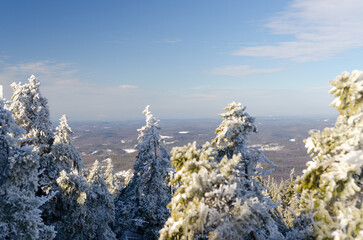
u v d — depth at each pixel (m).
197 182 7.54
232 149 11.92
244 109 11.99
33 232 12.04
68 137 22.84
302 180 7.13
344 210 6.40
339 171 6.33
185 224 7.27
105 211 21.77
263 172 11.61
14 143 12.84
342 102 6.80
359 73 6.54
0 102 13.38
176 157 8.48
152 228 22.25
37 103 22.80
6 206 11.77
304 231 7.02
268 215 7.57
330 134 6.82
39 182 20.91
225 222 7.20
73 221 18.70
